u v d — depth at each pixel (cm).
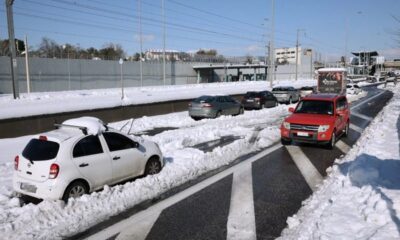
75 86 5591
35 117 1614
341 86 3697
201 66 7825
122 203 727
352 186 775
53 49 8344
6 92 4659
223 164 1070
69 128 802
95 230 609
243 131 1689
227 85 6253
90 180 761
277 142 1422
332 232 557
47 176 701
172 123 2006
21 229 605
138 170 887
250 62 9288
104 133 820
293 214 686
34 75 5009
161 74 7119
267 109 2773
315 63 13438
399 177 823
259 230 616
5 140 1427
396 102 3250
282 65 10731
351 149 1273
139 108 2231
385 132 1481
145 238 584
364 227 571
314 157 1166
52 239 574
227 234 601
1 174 937
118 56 9631
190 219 660
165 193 798
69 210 677
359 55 12775
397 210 616
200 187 845
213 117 2175
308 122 1288
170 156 1130
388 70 14188
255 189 835
